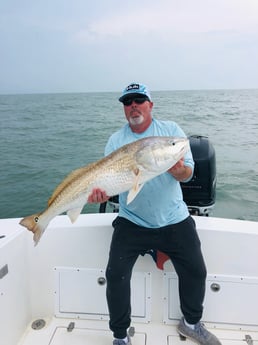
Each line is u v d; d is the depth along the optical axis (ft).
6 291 7.65
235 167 30.48
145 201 7.43
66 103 151.74
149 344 8.00
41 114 96.32
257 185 24.95
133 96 7.57
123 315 7.59
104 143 47.14
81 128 62.13
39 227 7.53
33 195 26.63
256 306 8.36
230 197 22.71
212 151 10.84
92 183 7.14
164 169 6.77
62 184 7.51
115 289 7.50
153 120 8.25
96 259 8.82
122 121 71.10
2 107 131.85
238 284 8.40
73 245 8.80
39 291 8.98
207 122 65.31
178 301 8.57
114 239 7.85
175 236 7.57
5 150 44.01
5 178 31.14
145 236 7.66
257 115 77.56
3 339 7.51
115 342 7.77
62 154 40.78
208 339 7.79
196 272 7.58
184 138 7.02
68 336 8.35
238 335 8.23
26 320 8.64
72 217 7.59
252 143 42.57
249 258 8.36
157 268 8.61
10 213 23.48
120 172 6.93
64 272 8.90
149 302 8.70
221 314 8.48
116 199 10.75
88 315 8.91
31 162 36.94
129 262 7.68
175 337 8.22
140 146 6.72
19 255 8.26
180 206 7.88
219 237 8.40
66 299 8.96
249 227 8.55
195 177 10.59
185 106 106.42
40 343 8.13
